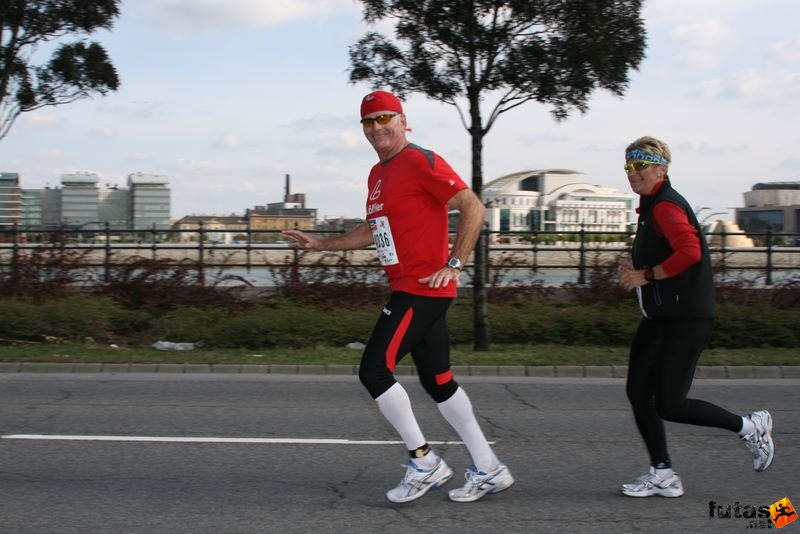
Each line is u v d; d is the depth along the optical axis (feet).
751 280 49.73
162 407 25.54
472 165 37.19
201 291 46.29
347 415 24.34
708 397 28.32
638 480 16.08
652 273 14.74
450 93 36.68
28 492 16.24
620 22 34.78
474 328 37.55
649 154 14.89
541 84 35.22
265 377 32.30
